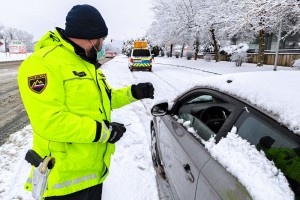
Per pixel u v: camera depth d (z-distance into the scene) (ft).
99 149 5.38
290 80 6.06
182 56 131.34
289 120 4.62
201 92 7.90
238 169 4.91
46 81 4.56
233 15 55.57
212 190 5.28
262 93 5.55
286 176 4.45
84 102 4.95
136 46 64.03
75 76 4.83
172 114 9.82
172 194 8.40
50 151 5.08
